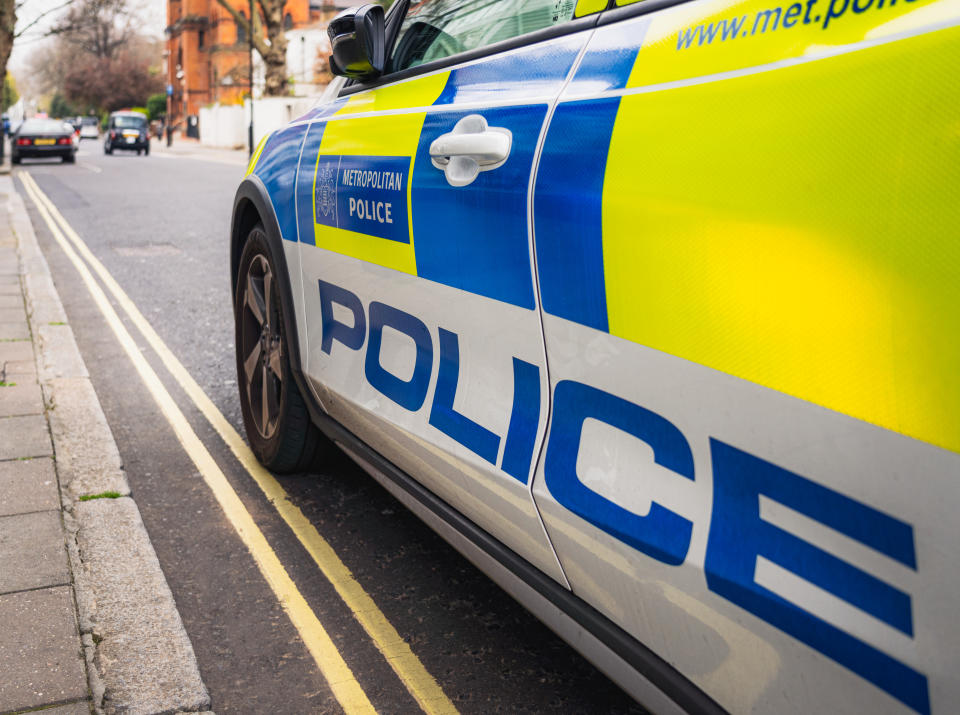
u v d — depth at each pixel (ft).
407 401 6.91
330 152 8.38
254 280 10.81
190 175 73.51
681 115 4.37
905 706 3.34
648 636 4.72
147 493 10.58
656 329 4.38
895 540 3.33
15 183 62.54
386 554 9.19
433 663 7.31
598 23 5.45
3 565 8.38
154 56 305.73
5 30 71.46
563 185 5.01
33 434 11.89
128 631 7.50
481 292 5.81
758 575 3.90
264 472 11.25
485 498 5.99
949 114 3.23
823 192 3.60
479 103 6.14
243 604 8.19
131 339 18.21
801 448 3.67
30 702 6.44
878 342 3.36
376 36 8.07
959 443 3.10
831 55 3.74
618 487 4.70
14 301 20.52
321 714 6.66
